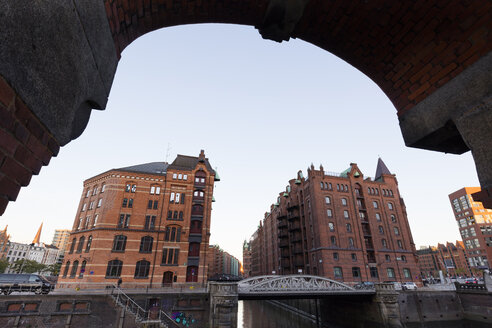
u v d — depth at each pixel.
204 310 24.72
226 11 3.95
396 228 52.81
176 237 36.78
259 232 99.94
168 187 39.00
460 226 98.50
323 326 36.50
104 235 33.75
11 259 127.44
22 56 1.57
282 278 30.44
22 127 1.75
